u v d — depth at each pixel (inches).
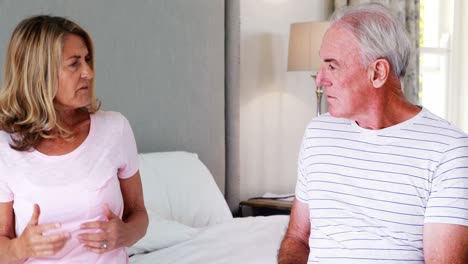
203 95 140.7
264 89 164.1
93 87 68.6
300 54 154.6
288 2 169.3
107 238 61.1
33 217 58.7
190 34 136.6
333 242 60.2
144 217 70.4
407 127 58.4
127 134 69.4
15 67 63.6
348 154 60.3
